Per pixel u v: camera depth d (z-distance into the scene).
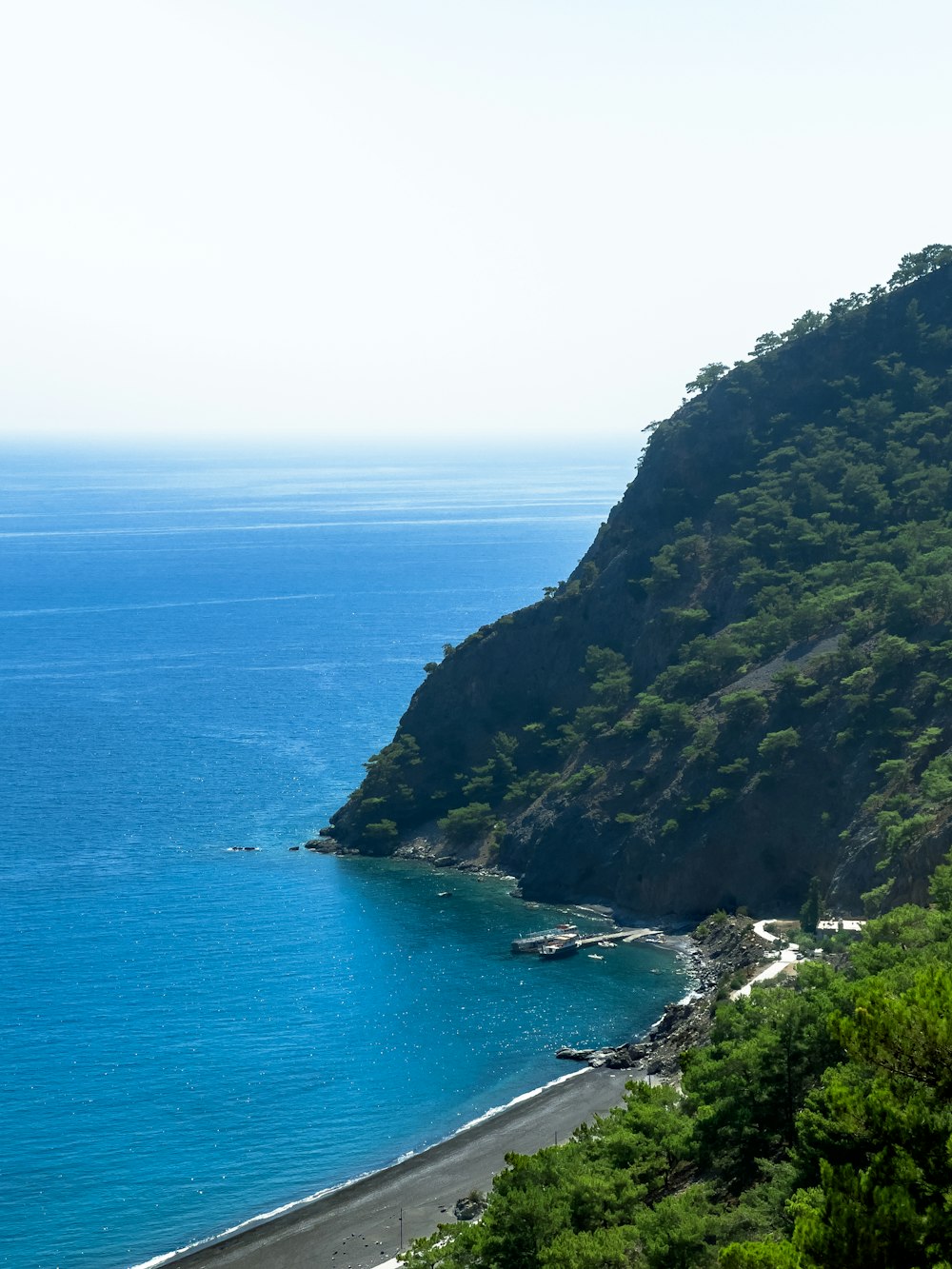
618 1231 73.94
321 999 148.12
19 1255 99.88
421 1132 118.62
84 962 157.50
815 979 94.19
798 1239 46.53
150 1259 99.62
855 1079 67.38
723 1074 88.50
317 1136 117.62
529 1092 126.19
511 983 153.88
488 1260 77.50
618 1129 89.62
